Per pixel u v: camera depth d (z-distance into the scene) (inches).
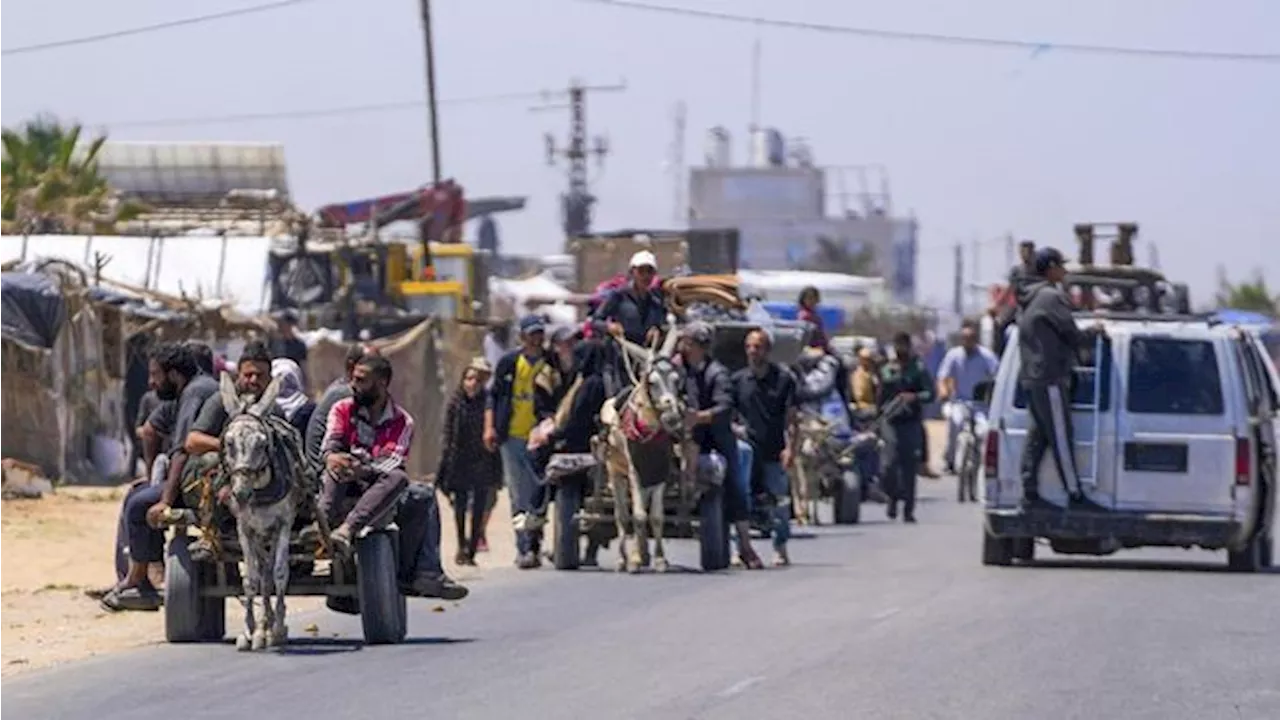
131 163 6545.3
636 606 2144.4
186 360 1932.8
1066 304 2534.5
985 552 2650.1
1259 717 1416.1
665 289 2856.8
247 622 1787.6
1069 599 2183.8
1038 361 2527.1
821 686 1544.0
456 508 2701.8
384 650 1785.2
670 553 2901.1
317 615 2114.9
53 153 5871.1
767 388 2655.0
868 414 3912.4
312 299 5191.9
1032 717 1408.7
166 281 4972.9
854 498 3555.6
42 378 3624.5
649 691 1525.6
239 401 1740.9
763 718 1401.3
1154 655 1724.9
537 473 2603.3
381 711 1438.2
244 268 5059.1
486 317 6245.1
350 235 5610.2
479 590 2331.4
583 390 2571.4
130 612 2143.2
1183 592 2268.7
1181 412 2529.5
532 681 1583.4
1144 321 2556.6
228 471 1732.3
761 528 2709.2
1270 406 2741.1
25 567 2615.7
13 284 3602.4
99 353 3752.5
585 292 5275.6
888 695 1501.0
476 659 1720.0
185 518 1811.0
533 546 2628.0
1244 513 2511.1
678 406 2445.9
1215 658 1710.1
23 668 1760.6
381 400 1813.5
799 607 2110.0
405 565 1855.3
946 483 4982.8
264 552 1769.2
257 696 1518.2
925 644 1793.8
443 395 4330.7
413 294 5403.5
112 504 3302.2
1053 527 2539.4
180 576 1820.9
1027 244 3307.1
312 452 1847.9
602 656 1732.3
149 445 1947.6
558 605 2161.7
